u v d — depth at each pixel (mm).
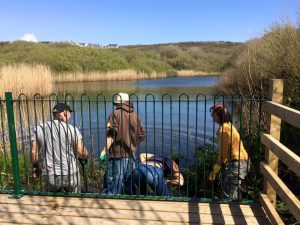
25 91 16375
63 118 4895
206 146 7086
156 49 81500
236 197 4863
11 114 4707
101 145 8711
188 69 69375
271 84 4121
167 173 5570
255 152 6262
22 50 59594
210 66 70625
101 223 4055
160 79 51406
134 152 5293
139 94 25203
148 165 5164
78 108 15164
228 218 4113
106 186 5305
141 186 5125
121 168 5137
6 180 6238
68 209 4418
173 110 16031
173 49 78438
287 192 3350
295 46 10617
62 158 4789
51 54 51906
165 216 4191
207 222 4031
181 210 4336
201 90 27672
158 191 5039
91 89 30375
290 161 3168
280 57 10625
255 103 7699
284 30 11492
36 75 18234
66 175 4820
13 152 4758
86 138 9430
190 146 9102
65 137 4773
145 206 4461
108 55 57250
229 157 4762
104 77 47906
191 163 7398
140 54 69188
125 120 5160
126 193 5207
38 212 4348
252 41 17344
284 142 6297
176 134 10508
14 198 4758
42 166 4949
